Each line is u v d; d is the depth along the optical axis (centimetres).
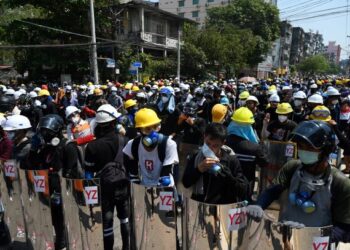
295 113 693
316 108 518
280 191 233
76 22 2630
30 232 369
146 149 329
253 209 226
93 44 1877
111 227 350
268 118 553
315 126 203
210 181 283
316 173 210
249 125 371
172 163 327
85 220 321
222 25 4853
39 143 362
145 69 2886
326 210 207
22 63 2764
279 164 448
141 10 3033
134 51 2933
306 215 212
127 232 367
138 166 344
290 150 438
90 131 534
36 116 915
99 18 2662
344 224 200
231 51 3484
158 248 297
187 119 531
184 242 270
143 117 324
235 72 3816
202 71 3161
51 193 361
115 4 2778
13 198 377
